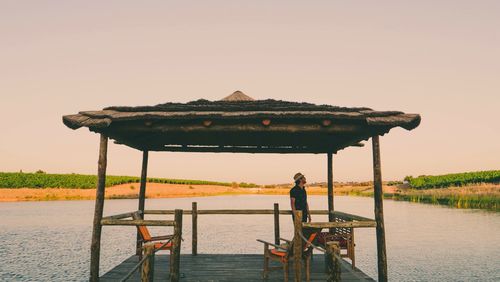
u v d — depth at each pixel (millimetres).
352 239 8766
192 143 10453
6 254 19344
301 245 6848
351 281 7523
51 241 23234
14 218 35156
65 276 14805
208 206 44906
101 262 17531
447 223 32812
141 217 10234
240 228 31594
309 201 59656
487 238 25250
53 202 57250
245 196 86562
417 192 68812
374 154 7254
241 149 11180
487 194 52281
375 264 17766
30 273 15320
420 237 26078
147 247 5957
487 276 15312
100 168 7094
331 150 11125
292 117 7098
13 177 70250
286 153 11344
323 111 7340
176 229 6879
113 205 47594
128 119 6992
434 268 16859
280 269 7961
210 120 7223
